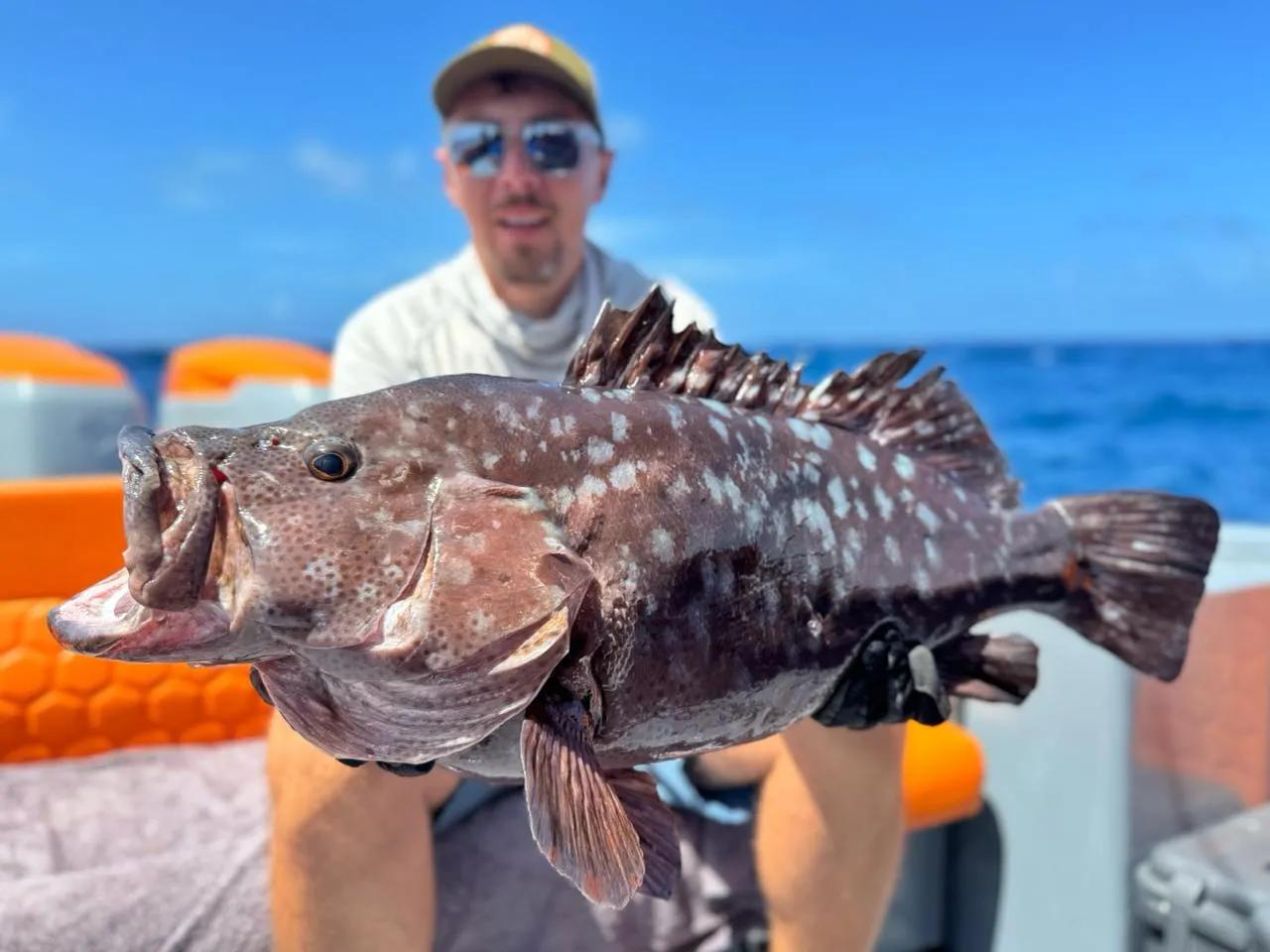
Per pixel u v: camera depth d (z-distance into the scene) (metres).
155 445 0.41
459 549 0.43
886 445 0.63
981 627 0.94
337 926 0.63
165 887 0.73
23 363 1.46
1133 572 0.67
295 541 0.41
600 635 0.48
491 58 0.96
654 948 0.80
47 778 0.88
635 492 0.50
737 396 0.58
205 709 0.97
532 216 0.98
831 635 0.57
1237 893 0.78
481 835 0.81
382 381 0.99
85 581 0.92
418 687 0.42
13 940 0.68
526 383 0.50
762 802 0.75
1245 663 0.94
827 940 0.72
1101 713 0.87
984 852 0.95
